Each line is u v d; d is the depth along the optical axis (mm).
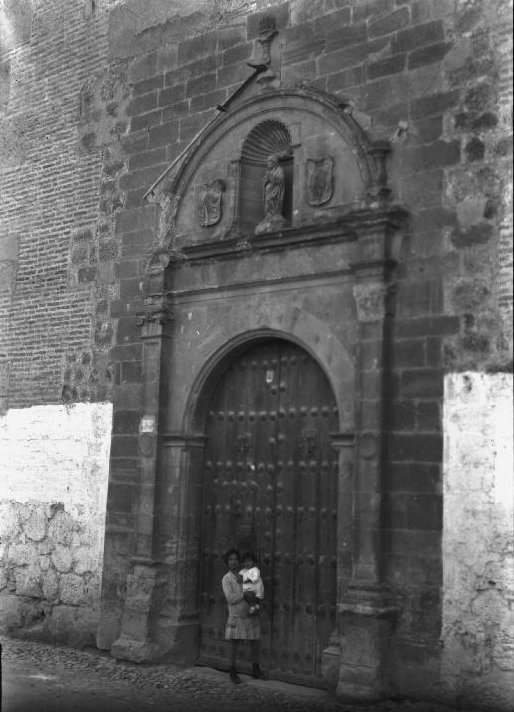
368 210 9898
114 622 11930
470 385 9219
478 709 8703
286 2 11398
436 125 9805
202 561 11500
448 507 9188
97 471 12617
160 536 11555
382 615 9273
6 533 13680
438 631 9078
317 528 10445
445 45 9867
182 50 12555
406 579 9375
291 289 10766
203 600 11414
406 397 9633
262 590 10500
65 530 12875
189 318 11805
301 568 10508
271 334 10938
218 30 12148
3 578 13586
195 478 11570
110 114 13383
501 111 9383
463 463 9156
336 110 10555
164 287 11969
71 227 13641
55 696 9570
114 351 12695
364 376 9836
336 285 10359
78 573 12594
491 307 9195
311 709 9266
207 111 12133
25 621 13172
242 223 11562
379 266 9828
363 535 9586
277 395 11094
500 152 9328
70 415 13117
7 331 14289
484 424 9078
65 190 13844
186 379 11688
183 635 11195
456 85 9719
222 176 11750
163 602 11359
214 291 11539
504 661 8633
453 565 9078
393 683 9250
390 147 10086
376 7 10500
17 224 14500
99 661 11547
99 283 13078
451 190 9602
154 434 11727
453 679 8914
